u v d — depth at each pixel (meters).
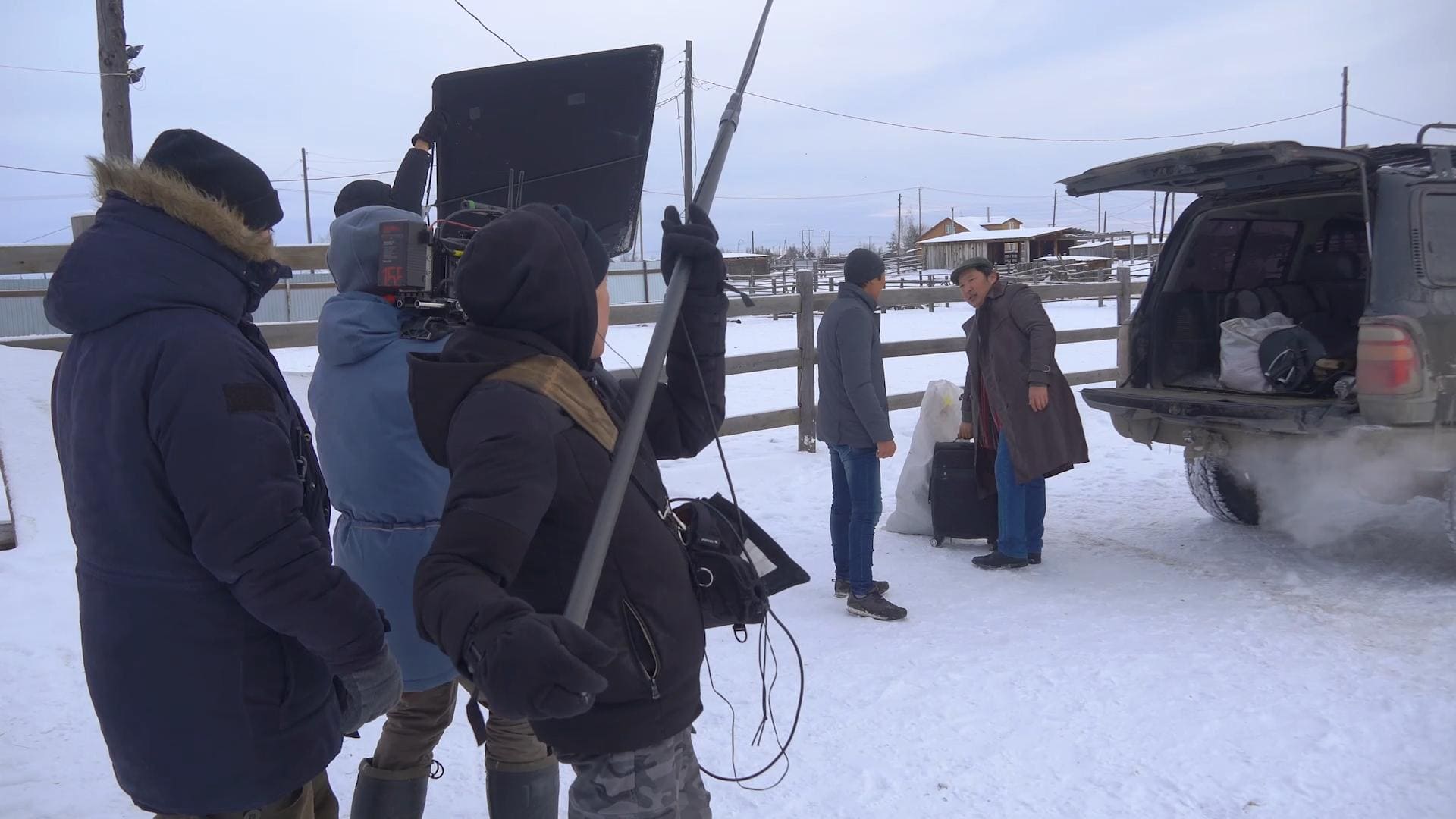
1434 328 4.67
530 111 3.76
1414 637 4.21
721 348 2.20
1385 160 5.29
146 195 1.75
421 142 3.71
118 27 11.11
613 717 1.75
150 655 1.76
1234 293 6.10
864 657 4.18
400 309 2.50
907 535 6.11
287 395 1.89
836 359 4.59
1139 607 4.71
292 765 1.85
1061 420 5.26
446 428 1.75
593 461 1.76
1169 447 8.41
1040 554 5.50
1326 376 5.15
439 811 3.02
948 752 3.35
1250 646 4.18
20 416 6.23
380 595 2.41
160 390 1.68
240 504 1.67
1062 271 36.97
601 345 2.13
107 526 1.75
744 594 1.93
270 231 1.93
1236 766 3.21
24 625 4.29
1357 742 3.33
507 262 1.78
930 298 9.23
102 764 3.25
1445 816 2.89
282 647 1.84
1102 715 3.59
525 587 1.75
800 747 3.41
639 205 3.87
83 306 1.71
